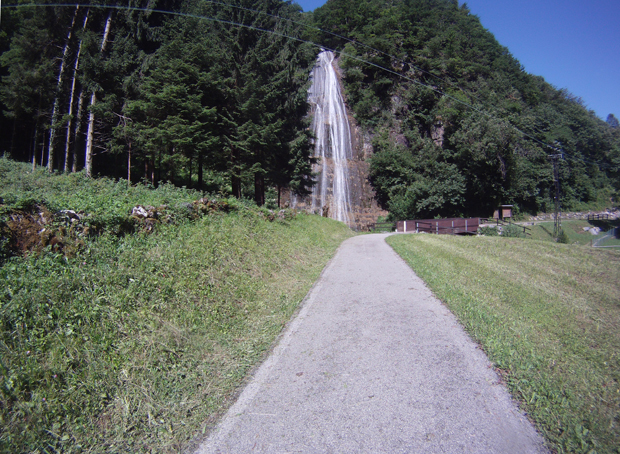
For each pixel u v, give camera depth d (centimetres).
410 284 737
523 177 5244
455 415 287
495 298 621
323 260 1116
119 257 494
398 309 566
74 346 323
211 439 272
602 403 299
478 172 4850
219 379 363
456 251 1212
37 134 2605
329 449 253
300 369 379
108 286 423
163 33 2102
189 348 402
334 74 6397
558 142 6341
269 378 363
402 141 5734
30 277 376
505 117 5297
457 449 247
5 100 2427
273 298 648
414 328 480
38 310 339
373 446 254
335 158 5206
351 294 676
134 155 2289
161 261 543
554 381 331
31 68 2314
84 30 1944
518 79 7856
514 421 279
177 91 1581
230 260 711
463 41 7519
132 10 2030
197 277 570
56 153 2866
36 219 454
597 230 4962
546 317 532
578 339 447
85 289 401
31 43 2256
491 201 5078
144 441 270
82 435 264
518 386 326
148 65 1973
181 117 1622
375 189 5178
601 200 6788
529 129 5784
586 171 6912
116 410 292
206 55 1717
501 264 1011
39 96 2511
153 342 379
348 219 4591
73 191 1047
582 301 666
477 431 267
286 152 2208
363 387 336
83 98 2152
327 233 1983
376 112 6022
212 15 2044
